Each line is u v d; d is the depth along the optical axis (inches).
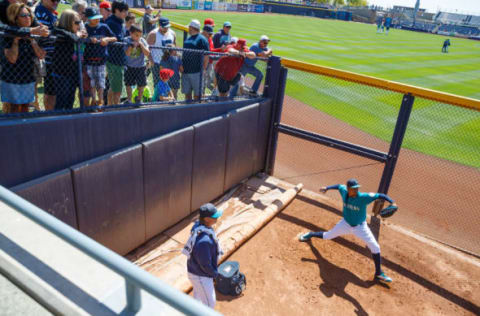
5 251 81.0
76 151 197.6
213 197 312.5
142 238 251.0
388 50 1274.6
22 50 177.2
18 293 73.5
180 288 203.2
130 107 228.4
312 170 360.5
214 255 158.1
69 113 195.2
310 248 253.1
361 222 223.1
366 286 221.5
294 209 302.4
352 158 381.7
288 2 3166.8
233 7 2539.4
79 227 203.9
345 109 506.9
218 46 385.1
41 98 281.9
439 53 1368.1
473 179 346.0
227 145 306.0
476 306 213.8
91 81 224.5
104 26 216.7
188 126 265.1
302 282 220.5
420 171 354.6
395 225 285.4
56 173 186.5
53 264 78.5
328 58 927.7
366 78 281.1
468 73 941.2
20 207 71.9
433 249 260.1
